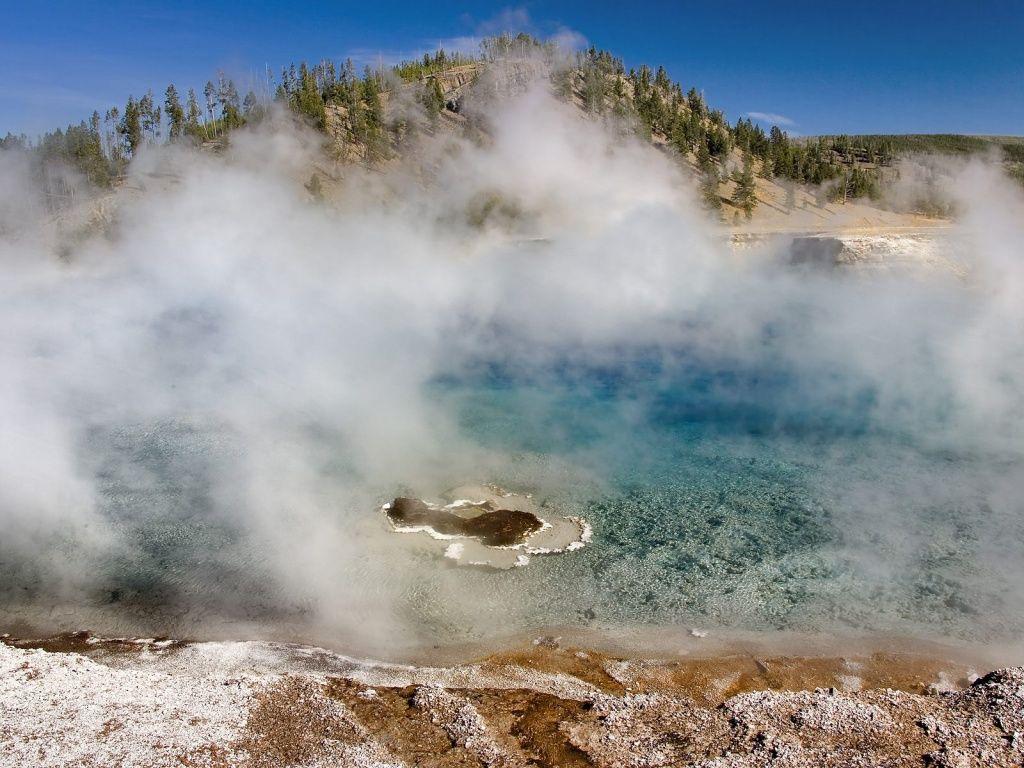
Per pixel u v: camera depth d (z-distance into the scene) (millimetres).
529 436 27031
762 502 21266
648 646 14734
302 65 118500
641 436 27156
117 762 10648
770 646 14703
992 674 12977
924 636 14961
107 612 15961
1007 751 10797
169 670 13844
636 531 19500
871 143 153000
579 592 16688
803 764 10711
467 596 16547
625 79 145875
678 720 12164
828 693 12633
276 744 11344
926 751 10898
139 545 18797
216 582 17109
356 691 13102
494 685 13461
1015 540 18719
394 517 20188
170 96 102812
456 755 11320
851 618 15617
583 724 12188
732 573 17422
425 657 14422
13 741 10977
